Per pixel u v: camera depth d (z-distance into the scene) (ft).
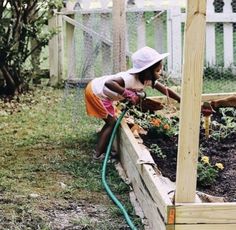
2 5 27.32
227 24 30.45
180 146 12.41
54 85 29.99
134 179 16.84
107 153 18.81
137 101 19.74
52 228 14.97
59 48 29.96
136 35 29.35
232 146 19.43
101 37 27.61
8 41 27.58
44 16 28.84
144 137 19.92
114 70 22.61
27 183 17.90
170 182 15.38
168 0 30.40
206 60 30.50
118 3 22.35
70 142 21.77
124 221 15.33
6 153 20.68
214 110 22.20
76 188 17.49
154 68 19.47
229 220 12.66
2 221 15.37
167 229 12.65
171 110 21.97
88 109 19.94
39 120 24.63
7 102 27.37
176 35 29.50
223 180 16.80
